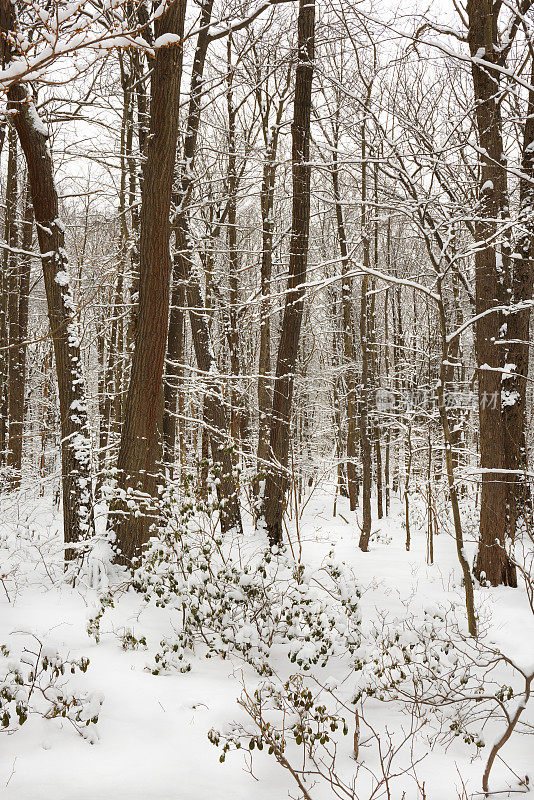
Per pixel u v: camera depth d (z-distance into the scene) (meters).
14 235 15.42
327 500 22.06
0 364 17.00
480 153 9.26
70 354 7.69
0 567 7.00
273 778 3.74
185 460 17.17
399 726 4.47
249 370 20.39
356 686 4.80
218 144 16.09
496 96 9.02
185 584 5.47
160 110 7.47
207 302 15.79
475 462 16.67
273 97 15.59
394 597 8.22
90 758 3.78
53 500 13.31
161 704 4.44
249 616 5.57
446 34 9.45
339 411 24.08
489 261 9.27
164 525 6.83
